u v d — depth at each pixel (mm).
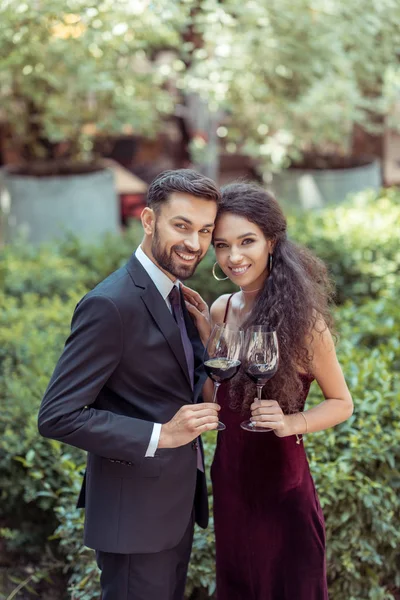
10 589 3424
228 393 2494
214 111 7660
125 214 9047
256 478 2494
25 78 6977
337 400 2482
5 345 4188
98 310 2168
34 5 6082
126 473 2287
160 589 2377
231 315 2699
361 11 7078
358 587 3070
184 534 2492
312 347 2398
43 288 5480
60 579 3480
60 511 3072
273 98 7746
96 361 2172
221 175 10766
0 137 9578
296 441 2492
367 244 5863
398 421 3268
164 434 2184
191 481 2391
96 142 8992
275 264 2447
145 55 7629
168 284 2312
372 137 9133
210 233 2268
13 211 7918
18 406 3615
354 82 7625
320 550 2537
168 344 2250
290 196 8547
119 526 2291
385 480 3125
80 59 6707
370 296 5871
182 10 6570
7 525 3736
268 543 2525
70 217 7863
